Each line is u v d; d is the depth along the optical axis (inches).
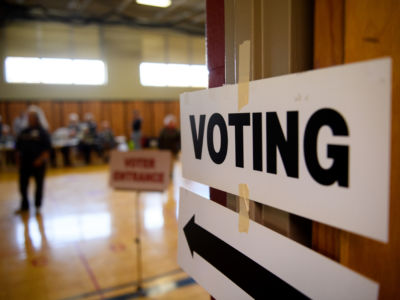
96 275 104.5
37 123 175.5
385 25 16.9
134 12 399.2
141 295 92.5
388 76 12.5
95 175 291.1
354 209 14.2
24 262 114.7
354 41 17.1
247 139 20.7
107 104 458.9
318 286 16.2
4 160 334.0
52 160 339.3
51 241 133.7
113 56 447.2
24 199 179.2
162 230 144.1
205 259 26.6
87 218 164.1
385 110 12.7
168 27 442.0
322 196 15.6
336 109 14.7
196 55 497.7
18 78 401.4
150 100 480.4
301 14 19.6
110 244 129.3
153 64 472.4
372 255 17.2
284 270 18.5
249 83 20.3
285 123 17.6
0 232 145.5
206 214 26.4
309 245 20.9
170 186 229.1
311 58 20.0
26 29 394.6
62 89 425.1
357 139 13.8
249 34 22.4
